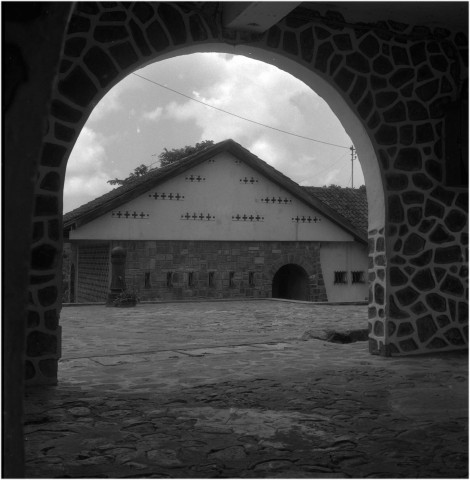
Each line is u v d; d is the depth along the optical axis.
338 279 20.95
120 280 15.00
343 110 6.35
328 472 2.91
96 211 17.58
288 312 12.98
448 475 2.86
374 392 4.58
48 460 3.09
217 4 5.55
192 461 3.08
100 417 3.92
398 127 6.36
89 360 6.28
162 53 5.41
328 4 5.97
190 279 18.89
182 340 8.25
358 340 7.70
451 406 4.15
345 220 20.48
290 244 20.17
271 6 5.04
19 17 1.65
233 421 3.81
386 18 6.32
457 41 6.70
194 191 18.98
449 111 6.46
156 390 4.74
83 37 5.17
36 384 4.93
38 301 4.96
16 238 1.65
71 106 5.12
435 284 6.46
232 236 19.41
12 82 1.64
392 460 3.07
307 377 5.18
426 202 6.46
